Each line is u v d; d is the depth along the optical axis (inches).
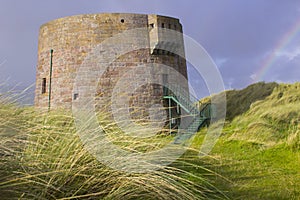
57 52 721.0
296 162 235.6
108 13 703.1
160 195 101.2
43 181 85.1
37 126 106.9
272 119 414.9
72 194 90.0
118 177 99.5
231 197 136.4
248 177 180.4
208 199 123.0
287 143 294.0
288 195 148.7
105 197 91.2
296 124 375.6
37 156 94.1
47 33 753.6
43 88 737.6
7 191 77.7
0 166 82.7
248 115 521.0
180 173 122.3
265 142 318.3
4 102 111.3
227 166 201.8
